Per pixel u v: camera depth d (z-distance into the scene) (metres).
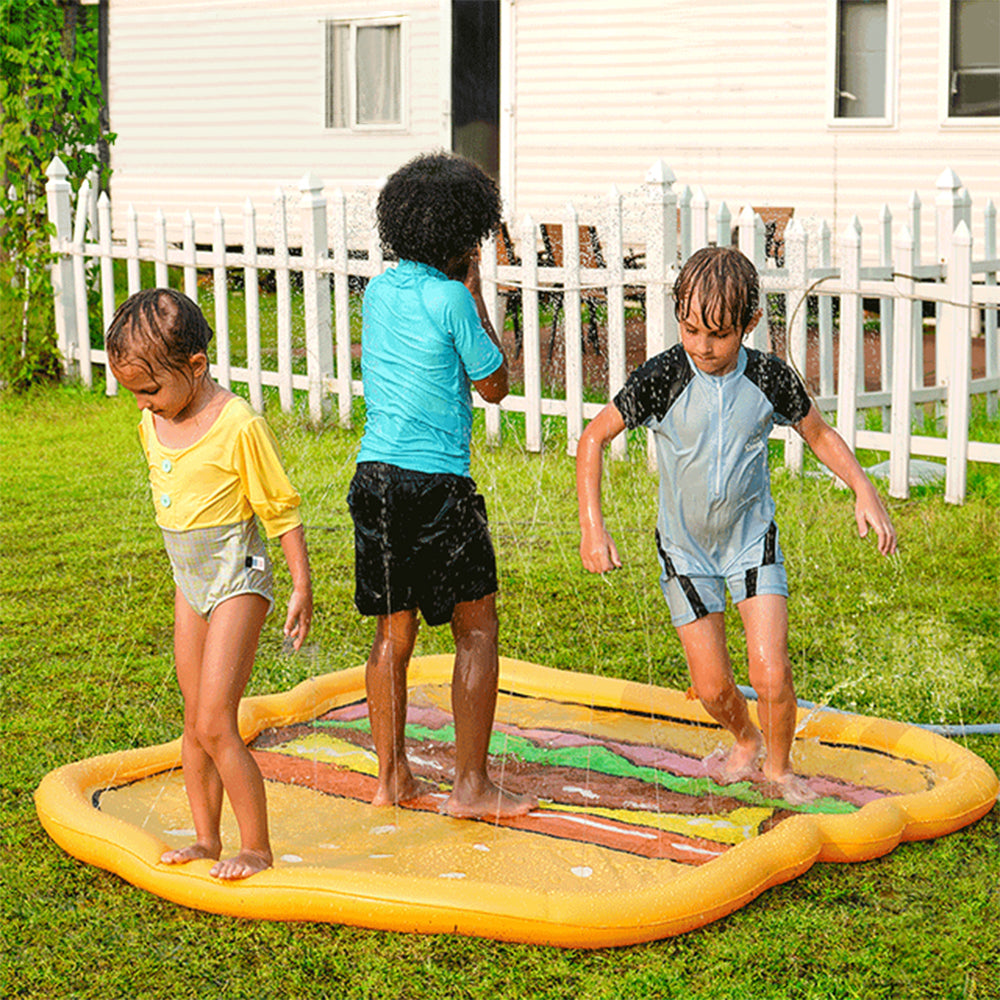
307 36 15.62
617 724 4.15
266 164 16.20
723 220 7.75
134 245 9.95
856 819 3.22
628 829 3.40
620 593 5.54
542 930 2.82
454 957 2.80
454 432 3.41
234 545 3.09
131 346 2.95
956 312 6.65
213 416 3.04
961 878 3.13
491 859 3.23
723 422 3.42
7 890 3.10
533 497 7.18
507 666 4.46
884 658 4.70
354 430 8.84
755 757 3.71
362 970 2.76
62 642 4.96
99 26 16.84
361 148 15.63
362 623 5.25
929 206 12.19
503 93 14.47
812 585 5.55
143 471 7.84
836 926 2.91
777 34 12.69
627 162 13.81
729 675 3.59
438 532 3.39
